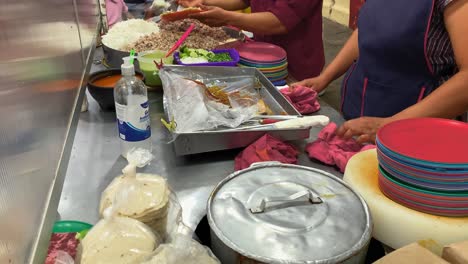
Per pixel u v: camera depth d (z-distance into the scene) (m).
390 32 1.39
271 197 0.75
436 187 0.76
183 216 0.90
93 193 0.96
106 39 1.77
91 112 1.36
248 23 2.02
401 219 0.79
